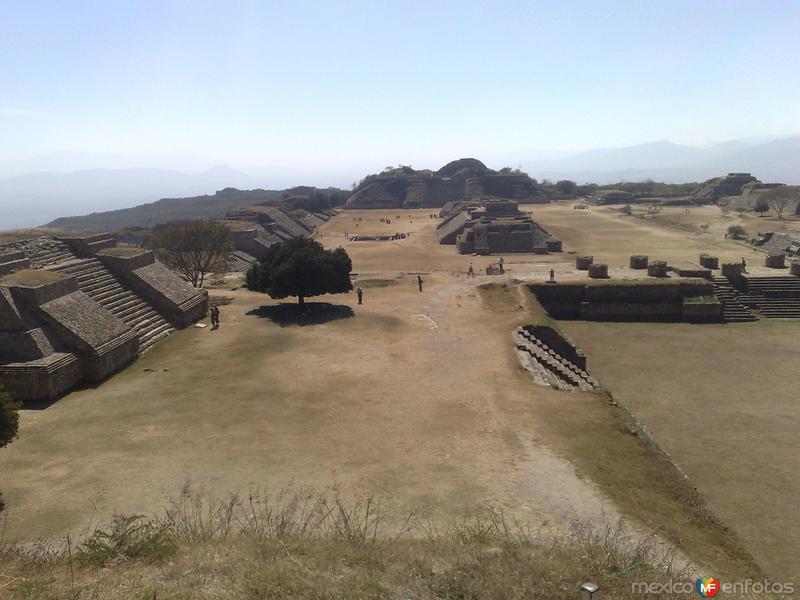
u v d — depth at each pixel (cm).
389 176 19225
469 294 4828
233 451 2023
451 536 1349
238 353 3222
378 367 2964
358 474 1836
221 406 2461
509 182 17512
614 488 1759
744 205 12269
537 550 1223
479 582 1051
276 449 2038
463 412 2362
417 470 1861
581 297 4884
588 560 1177
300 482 1786
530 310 4238
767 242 7475
